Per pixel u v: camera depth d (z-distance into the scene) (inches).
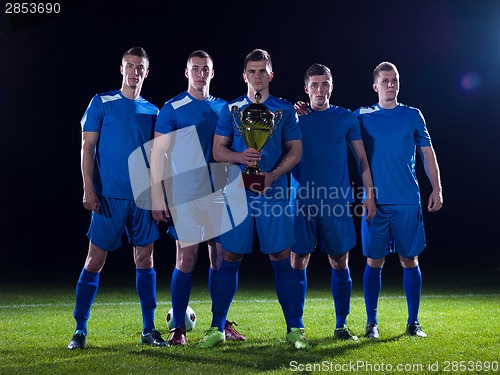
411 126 208.4
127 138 192.4
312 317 245.8
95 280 192.7
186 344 192.2
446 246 522.0
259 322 236.4
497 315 248.5
